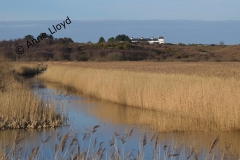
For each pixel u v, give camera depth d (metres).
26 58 101.50
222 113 22.23
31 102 23.92
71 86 48.38
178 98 26.02
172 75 33.69
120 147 17.64
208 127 22.28
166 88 29.03
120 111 29.12
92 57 121.06
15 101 23.62
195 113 23.50
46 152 16.45
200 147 17.69
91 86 38.88
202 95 24.12
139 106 31.19
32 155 12.11
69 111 28.59
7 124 22.56
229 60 115.25
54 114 24.33
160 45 175.62
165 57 131.88
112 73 38.84
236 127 22.08
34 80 60.81
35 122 22.59
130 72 38.28
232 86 24.38
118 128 22.28
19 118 22.95
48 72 65.94
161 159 15.09
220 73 41.25
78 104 32.78
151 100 29.94
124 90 33.31
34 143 18.20
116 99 33.84
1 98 24.28
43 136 19.89
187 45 189.75
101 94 36.38
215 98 23.11
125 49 139.00
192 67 60.53
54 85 51.62
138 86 32.47
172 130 21.64
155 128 22.06
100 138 19.53
